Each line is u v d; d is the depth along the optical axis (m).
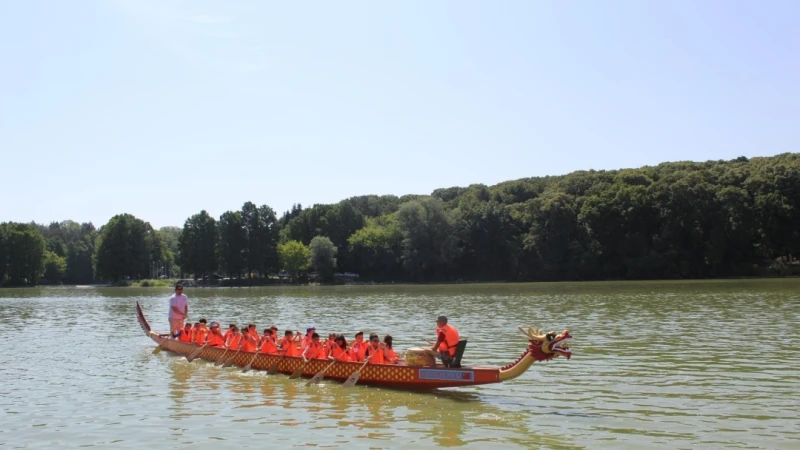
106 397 17.97
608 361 22.05
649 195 103.94
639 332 29.64
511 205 125.50
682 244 101.12
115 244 133.00
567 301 53.03
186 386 19.50
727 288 65.31
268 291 94.19
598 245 106.38
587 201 108.00
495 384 18.73
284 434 13.72
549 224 111.31
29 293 100.81
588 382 18.67
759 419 14.23
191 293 91.56
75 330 37.66
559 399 16.66
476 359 23.67
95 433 14.13
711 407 15.40
